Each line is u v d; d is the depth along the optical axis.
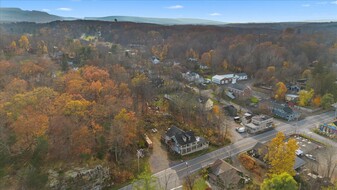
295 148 51.00
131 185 51.28
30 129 49.50
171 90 99.25
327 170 54.62
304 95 89.69
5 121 52.81
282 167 50.47
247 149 63.84
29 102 58.12
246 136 70.81
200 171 54.91
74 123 53.94
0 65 85.50
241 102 94.88
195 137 63.88
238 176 51.25
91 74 83.19
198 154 61.66
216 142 66.56
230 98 100.06
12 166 48.19
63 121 52.72
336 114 84.06
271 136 70.75
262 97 100.50
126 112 61.78
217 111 79.06
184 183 51.19
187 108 78.69
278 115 84.56
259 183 51.75
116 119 58.44
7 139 51.12
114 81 83.81
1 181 45.31
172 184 50.88
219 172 52.31
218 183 51.12
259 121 73.81
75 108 56.97
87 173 49.22
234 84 108.88
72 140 51.62
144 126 72.56
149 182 45.78
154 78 106.31
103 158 54.50
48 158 50.12
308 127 76.69
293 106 91.44
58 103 58.91
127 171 54.44
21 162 48.97
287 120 81.56
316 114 86.00
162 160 58.94
